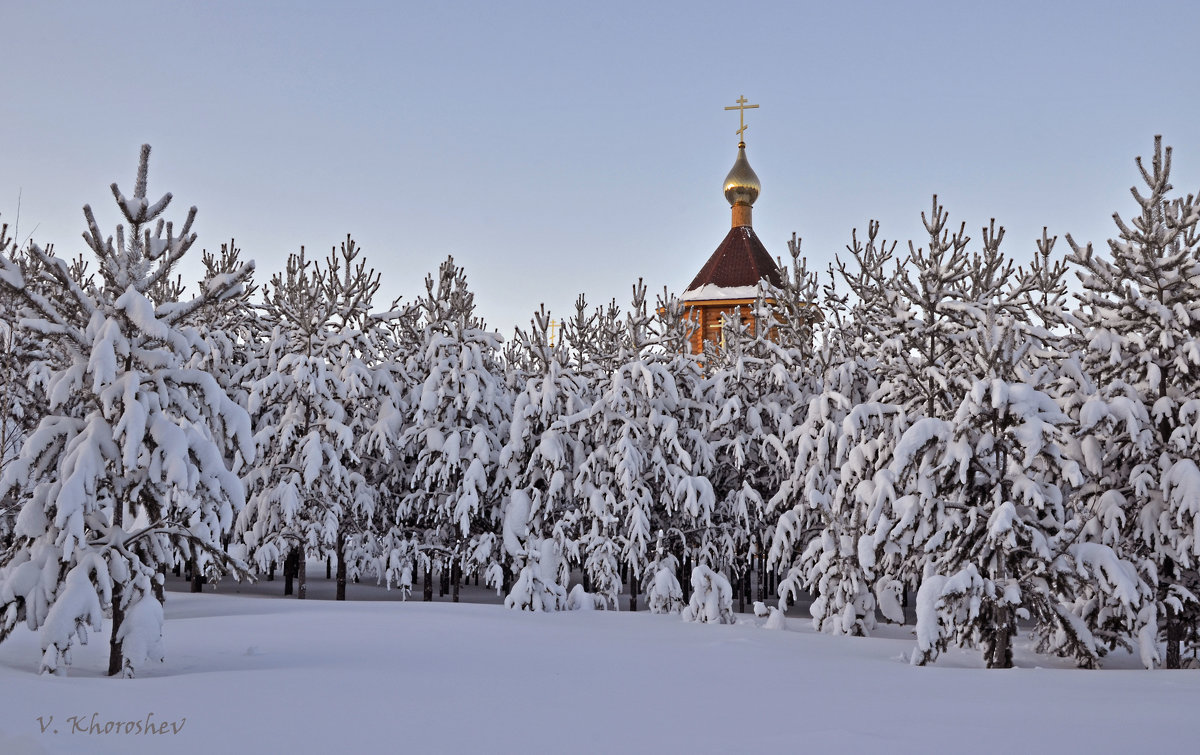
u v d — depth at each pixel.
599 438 27.77
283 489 26.70
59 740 7.26
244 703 9.25
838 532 22.45
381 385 30.41
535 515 27.56
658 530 28.11
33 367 18.62
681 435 29.31
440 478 28.56
